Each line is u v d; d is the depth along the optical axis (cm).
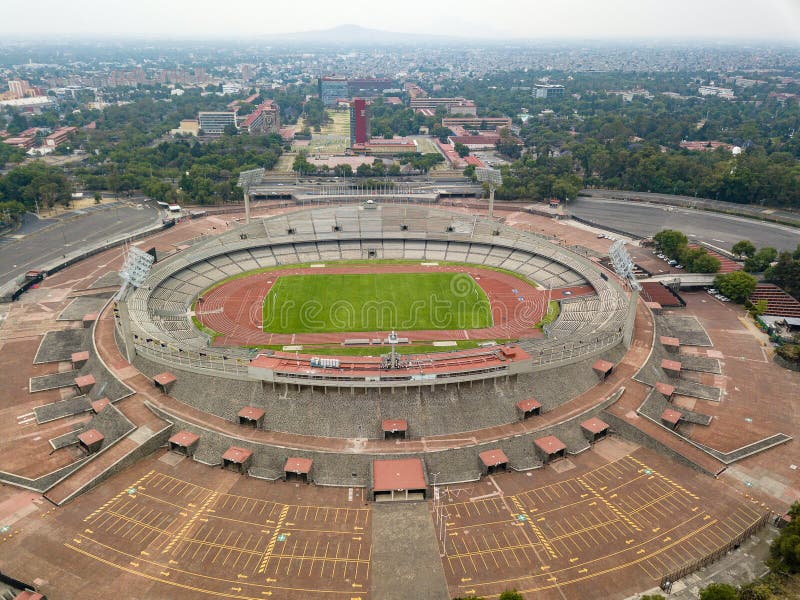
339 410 10919
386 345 14425
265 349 14175
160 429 10700
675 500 9400
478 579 7956
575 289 17950
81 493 9450
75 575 7931
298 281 18700
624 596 7694
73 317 15562
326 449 10262
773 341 14562
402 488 9338
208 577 7950
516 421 11056
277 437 10575
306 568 8112
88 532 8688
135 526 8825
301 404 11025
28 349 13975
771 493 9562
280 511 9181
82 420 11388
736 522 8944
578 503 9356
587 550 8431
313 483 9788
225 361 12200
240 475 9975
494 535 8712
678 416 11244
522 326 15562
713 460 10200
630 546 8500
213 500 9394
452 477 9900
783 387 12631
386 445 10406
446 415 10962
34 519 8919
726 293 16988
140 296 16200
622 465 10250
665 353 13788
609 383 12200
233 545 8494
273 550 8412
